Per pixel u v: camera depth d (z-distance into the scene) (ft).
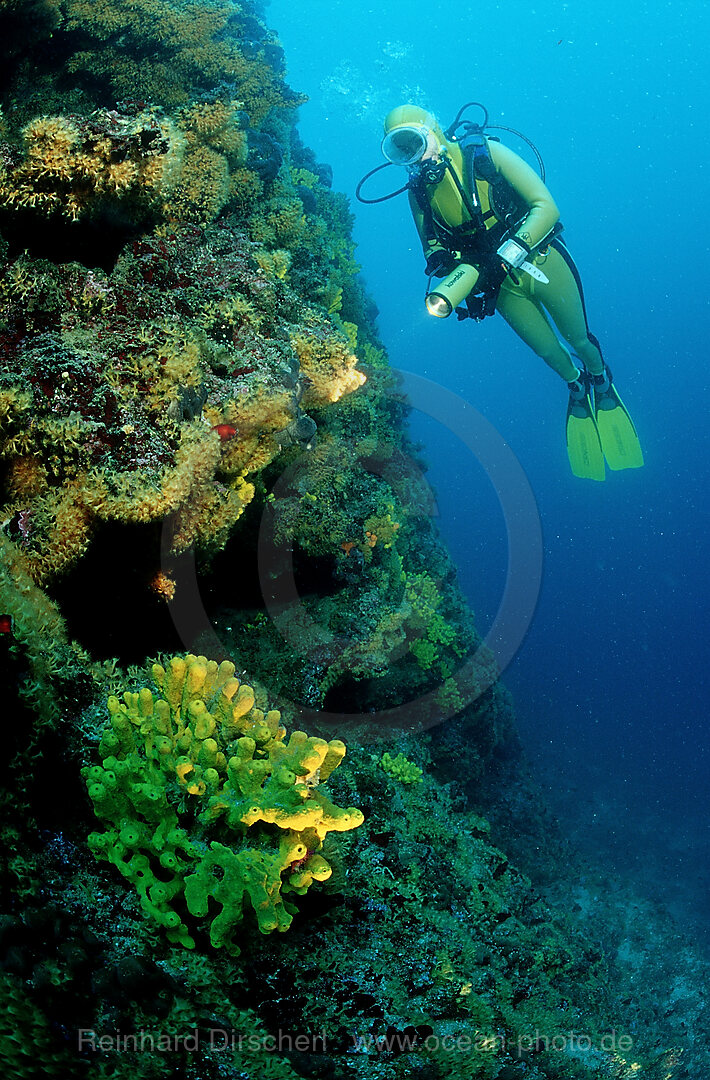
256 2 36.68
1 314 8.38
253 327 10.30
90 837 6.44
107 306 8.83
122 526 8.32
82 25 17.79
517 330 19.57
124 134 8.63
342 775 10.34
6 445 7.94
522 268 16.37
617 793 56.59
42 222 8.97
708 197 253.03
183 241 10.12
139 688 7.98
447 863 11.09
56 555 7.88
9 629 6.53
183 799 6.72
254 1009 6.28
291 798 6.56
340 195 29.37
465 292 16.31
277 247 17.67
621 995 23.62
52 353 8.21
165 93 18.66
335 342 11.59
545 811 35.32
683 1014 26.89
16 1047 4.97
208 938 6.53
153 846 6.44
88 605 8.95
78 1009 5.38
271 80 21.99
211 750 6.73
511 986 8.48
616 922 31.73
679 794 59.88
